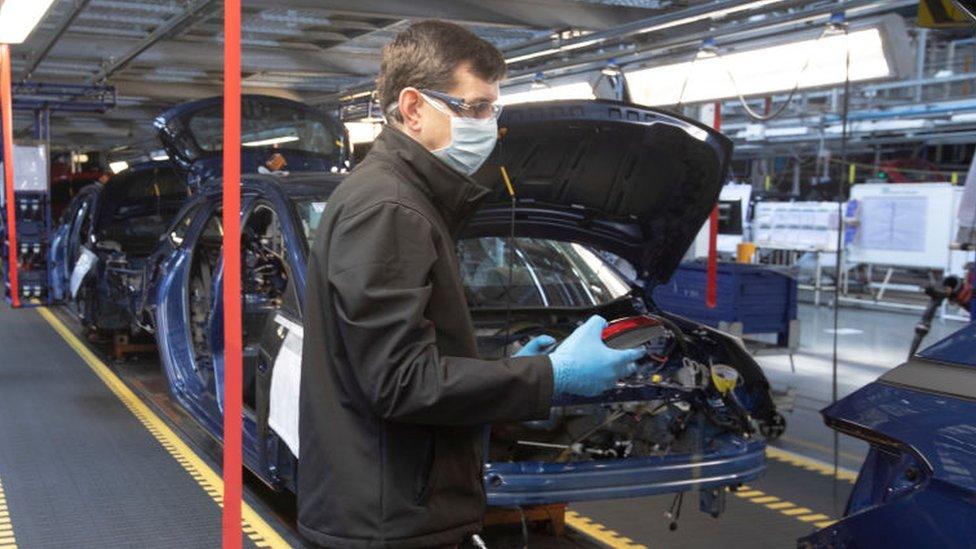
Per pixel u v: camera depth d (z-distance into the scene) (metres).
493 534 4.35
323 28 9.16
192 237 5.68
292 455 3.79
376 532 1.61
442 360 1.54
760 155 18.75
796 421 6.79
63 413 6.55
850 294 15.95
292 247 3.97
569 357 1.63
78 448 5.68
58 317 11.44
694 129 3.43
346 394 1.62
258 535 4.28
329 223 1.62
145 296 6.16
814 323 12.55
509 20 7.58
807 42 5.68
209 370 5.18
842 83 5.62
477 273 4.52
